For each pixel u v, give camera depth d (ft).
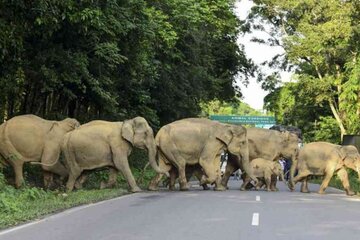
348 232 39.55
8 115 77.46
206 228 39.86
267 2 160.66
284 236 37.17
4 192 53.93
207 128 79.87
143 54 85.92
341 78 149.48
